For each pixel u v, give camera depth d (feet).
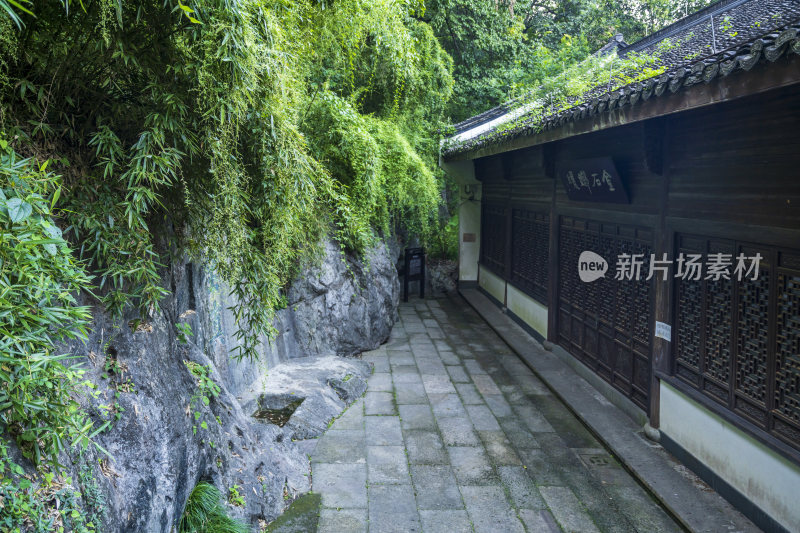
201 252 10.63
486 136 25.96
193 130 8.56
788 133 10.98
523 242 30.25
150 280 8.63
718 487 13.35
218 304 15.87
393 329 30.35
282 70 9.06
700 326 14.23
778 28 8.21
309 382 19.27
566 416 18.75
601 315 20.58
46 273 5.72
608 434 16.79
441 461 15.31
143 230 8.49
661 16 46.26
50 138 7.72
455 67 43.55
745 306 12.57
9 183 5.51
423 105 33.37
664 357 15.74
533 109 20.53
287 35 10.98
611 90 13.99
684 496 13.23
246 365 17.98
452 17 40.93
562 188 24.00
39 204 5.58
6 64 6.66
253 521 11.54
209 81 7.73
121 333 8.84
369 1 15.84
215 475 11.02
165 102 7.53
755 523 12.02
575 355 23.25
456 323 32.07
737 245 12.73
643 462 14.96
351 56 19.80
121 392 8.46
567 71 20.57
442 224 44.06
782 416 11.31
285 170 9.59
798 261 10.95
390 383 21.68
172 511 8.98
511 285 32.07
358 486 13.82
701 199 13.92
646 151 15.44
